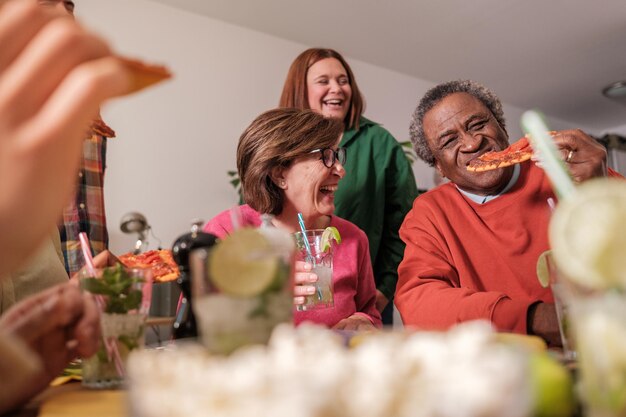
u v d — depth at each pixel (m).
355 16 4.11
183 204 3.79
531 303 1.21
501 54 4.76
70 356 0.69
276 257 0.65
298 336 0.45
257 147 1.77
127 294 0.80
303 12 4.05
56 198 0.44
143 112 3.70
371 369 0.36
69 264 2.20
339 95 2.54
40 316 0.65
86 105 0.42
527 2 3.93
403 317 1.59
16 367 0.45
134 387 0.40
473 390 0.35
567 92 5.63
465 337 0.41
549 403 0.44
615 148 6.23
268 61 4.35
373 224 2.52
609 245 0.41
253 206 1.82
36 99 0.43
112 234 3.49
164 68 0.55
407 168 2.60
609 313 0.42
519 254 1.67
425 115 1.90
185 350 0.46
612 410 0.41
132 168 3.61
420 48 4.65
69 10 1.51
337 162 1.80
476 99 1.85
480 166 1.67
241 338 0.63
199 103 3.96
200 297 0.65
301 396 0.32
